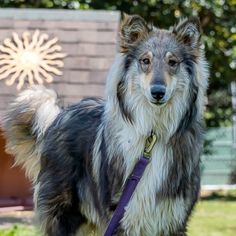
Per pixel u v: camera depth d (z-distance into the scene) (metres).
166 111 6.28
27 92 7.60
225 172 21.58
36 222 7.40
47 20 11.93
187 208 6.48
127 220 6.33
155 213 6.33
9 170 10.95
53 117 7.40
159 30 6.48
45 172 7.23
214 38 17.88
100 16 12.02
